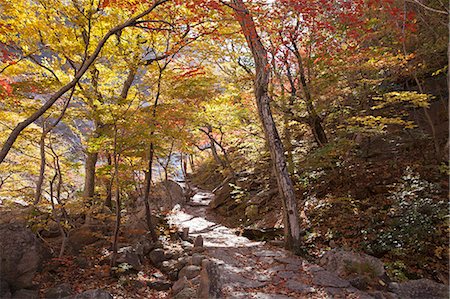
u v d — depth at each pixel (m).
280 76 13.12
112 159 10.47
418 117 12.93
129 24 6.31
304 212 11.78
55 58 9.89
